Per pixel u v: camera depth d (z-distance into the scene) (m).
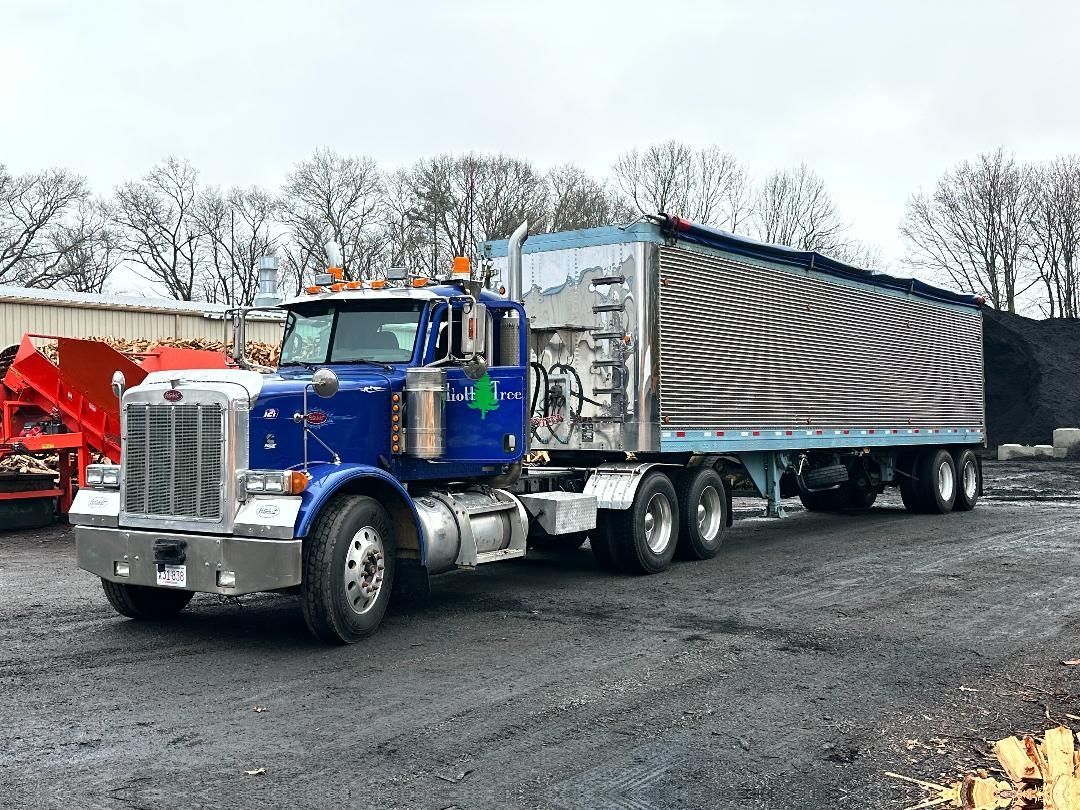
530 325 10.72
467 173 50.16
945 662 6.48
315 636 6.92
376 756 4.74
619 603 8.48
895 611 8.08
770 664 6.42
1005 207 49.81
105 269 54.91
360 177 53.22
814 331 12.84
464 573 10.16
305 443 6.97
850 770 4.58
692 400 10.60
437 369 7.95
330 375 6.81
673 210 49.50
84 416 13.45
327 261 8.86
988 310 36.31
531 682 6.00
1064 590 8.95
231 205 55.66
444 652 6.74
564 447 10.53
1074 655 6.66
